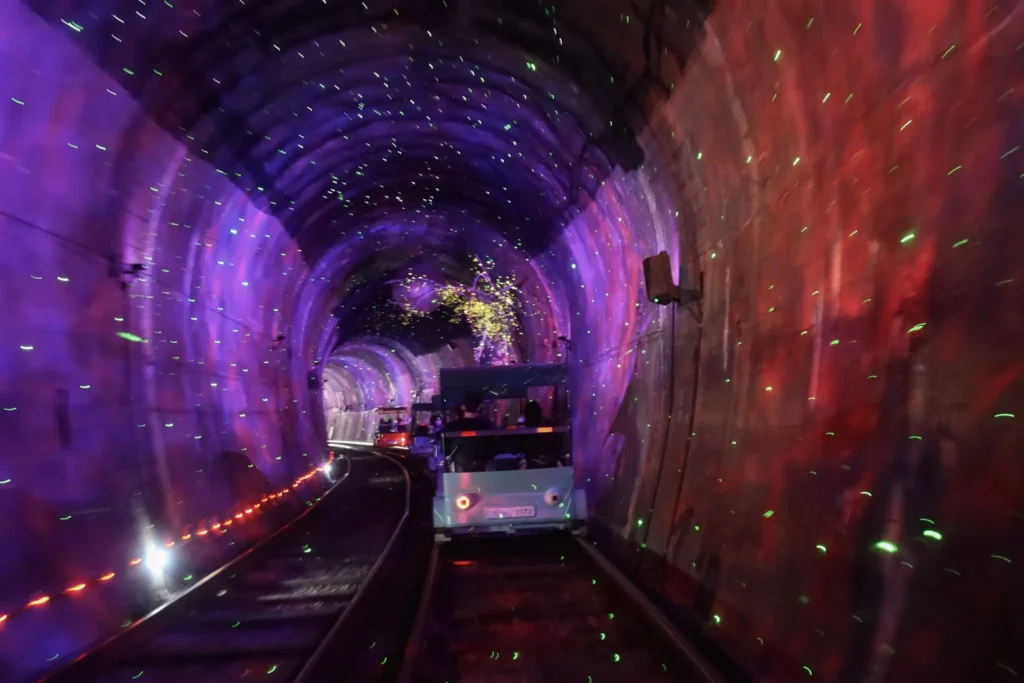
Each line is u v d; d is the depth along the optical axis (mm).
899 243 4449
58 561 6625
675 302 9516
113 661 6395
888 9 4410
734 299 7523
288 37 9023
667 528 8797
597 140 10797
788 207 6160
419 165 16078
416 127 13664
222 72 8906
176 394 10766
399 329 39062
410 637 6504
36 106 6500
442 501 10891
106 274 8547
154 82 7957
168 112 8625
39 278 7043
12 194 6586
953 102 3924
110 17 6594
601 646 6602
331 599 8969
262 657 6656
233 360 14578
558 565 10500
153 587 8141
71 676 5727
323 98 11156
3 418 6273
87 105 7180
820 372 5457
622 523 11219
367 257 24328
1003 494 3377
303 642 7133
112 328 8641
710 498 7559
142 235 9523
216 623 7871
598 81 9258
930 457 3963
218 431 12844
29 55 6098
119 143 8094
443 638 7082
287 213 15305
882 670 3939
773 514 5906
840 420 5051
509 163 14633
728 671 5469
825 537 4965
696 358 8758
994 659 3211
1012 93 3471
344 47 9820
